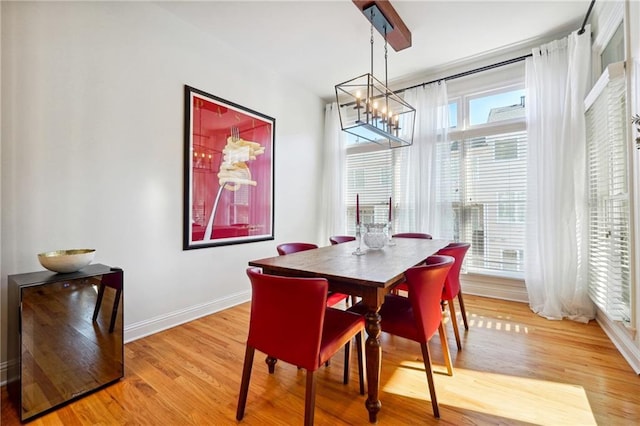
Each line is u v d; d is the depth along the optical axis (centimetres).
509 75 329
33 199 187
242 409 147
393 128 277
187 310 276
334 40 301
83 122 209
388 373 187
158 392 169
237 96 322
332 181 446
